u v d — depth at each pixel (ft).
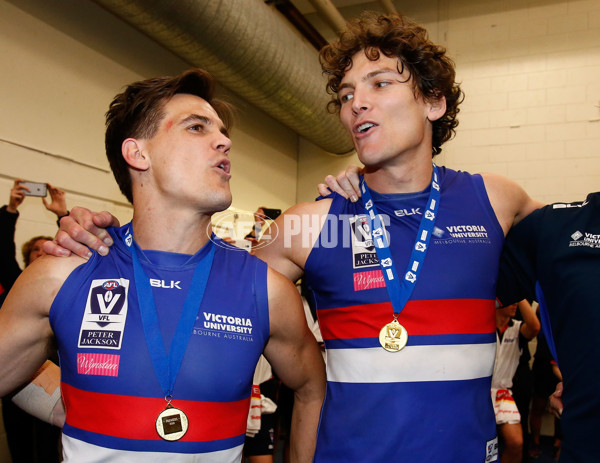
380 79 3.98
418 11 18.57
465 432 3.47
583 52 16.92
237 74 12.62
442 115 4.37
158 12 10.01
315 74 14.80
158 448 3.08
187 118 3.59
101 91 11.60
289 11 15.80
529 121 17.29
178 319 3.38
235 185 16.17
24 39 9.72
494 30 17.85
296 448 4.12
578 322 3.60
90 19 11.34
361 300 3.80
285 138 19.85
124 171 3.89
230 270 3.65
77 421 3.16
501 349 9.93
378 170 4.15
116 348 3.22
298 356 3.90
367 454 3.49
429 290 3.71
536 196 16.99
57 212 9.98
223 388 3.27
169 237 3.59
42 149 9.98
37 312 3.36
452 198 4.11
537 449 13.85
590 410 3.42
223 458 3.25
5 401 8.01
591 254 3.70
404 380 3.55
